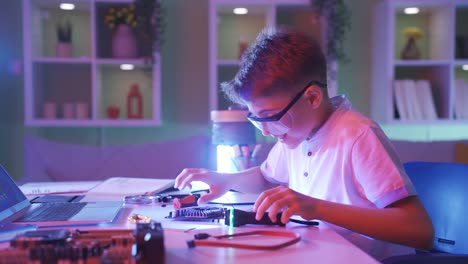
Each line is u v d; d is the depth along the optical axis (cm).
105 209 110
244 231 88
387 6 329
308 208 91
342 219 92
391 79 332
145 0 321
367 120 117
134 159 292
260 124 106
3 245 78
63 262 62
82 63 329
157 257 64
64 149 287
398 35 362
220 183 129
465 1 325
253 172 146
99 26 341
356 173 111
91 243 66
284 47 103
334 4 322
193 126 371
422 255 99
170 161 296
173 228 92
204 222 99
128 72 355
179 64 368
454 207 125
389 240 94
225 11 350
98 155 289
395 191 101
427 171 134
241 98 103
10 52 361
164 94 368
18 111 363
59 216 101
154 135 369
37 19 332
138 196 134
